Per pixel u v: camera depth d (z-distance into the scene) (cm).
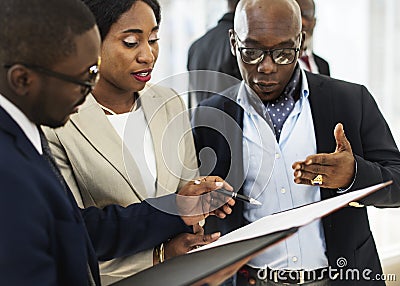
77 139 129
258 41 134
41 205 93
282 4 135
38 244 91
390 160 146
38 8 95
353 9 350
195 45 232
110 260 133
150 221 129
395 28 347
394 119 350
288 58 136
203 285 104
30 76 96
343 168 130
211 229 146
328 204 114
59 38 95
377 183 135
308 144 145
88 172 129
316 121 144
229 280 146
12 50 95
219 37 221
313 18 206
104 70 130
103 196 130
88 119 130
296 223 105
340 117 145
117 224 128
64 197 100
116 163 129
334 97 146
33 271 89
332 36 354
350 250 143
